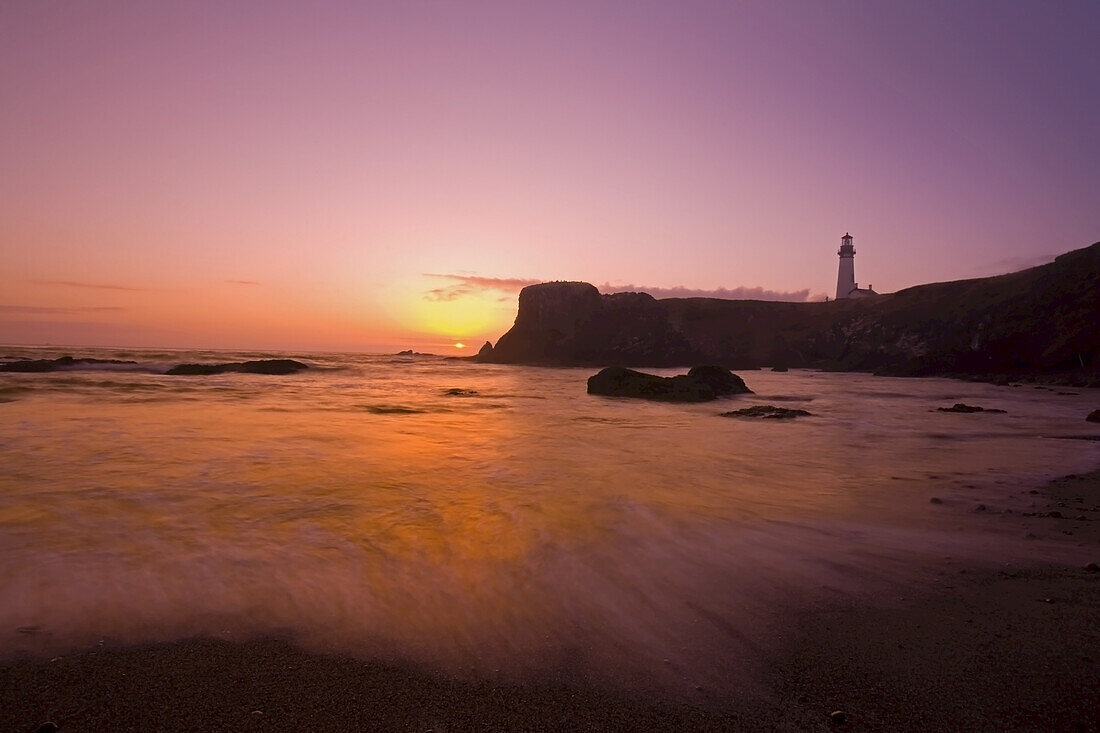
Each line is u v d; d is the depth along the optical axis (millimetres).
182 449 10719
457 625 4258
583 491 8250
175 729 3084
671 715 3246
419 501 7535
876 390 36062
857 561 5543
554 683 3557
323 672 3656
